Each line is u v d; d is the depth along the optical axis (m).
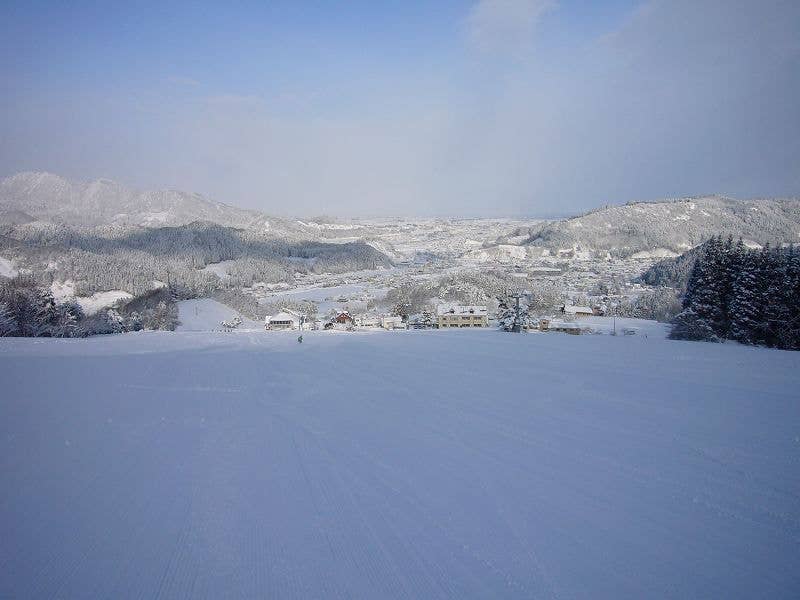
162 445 8.30
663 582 4.31
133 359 21.02
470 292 88.81
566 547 4.90
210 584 4.28
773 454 7.67
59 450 7.99
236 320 80.50
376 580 4.33
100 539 5.06
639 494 6.18
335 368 17.98
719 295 32.31
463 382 14.58
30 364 18.88
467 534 5.16
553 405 11.29
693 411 10.61
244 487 6.43
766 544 4.97
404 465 7.25
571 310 69.62
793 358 20.05
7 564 4.58
